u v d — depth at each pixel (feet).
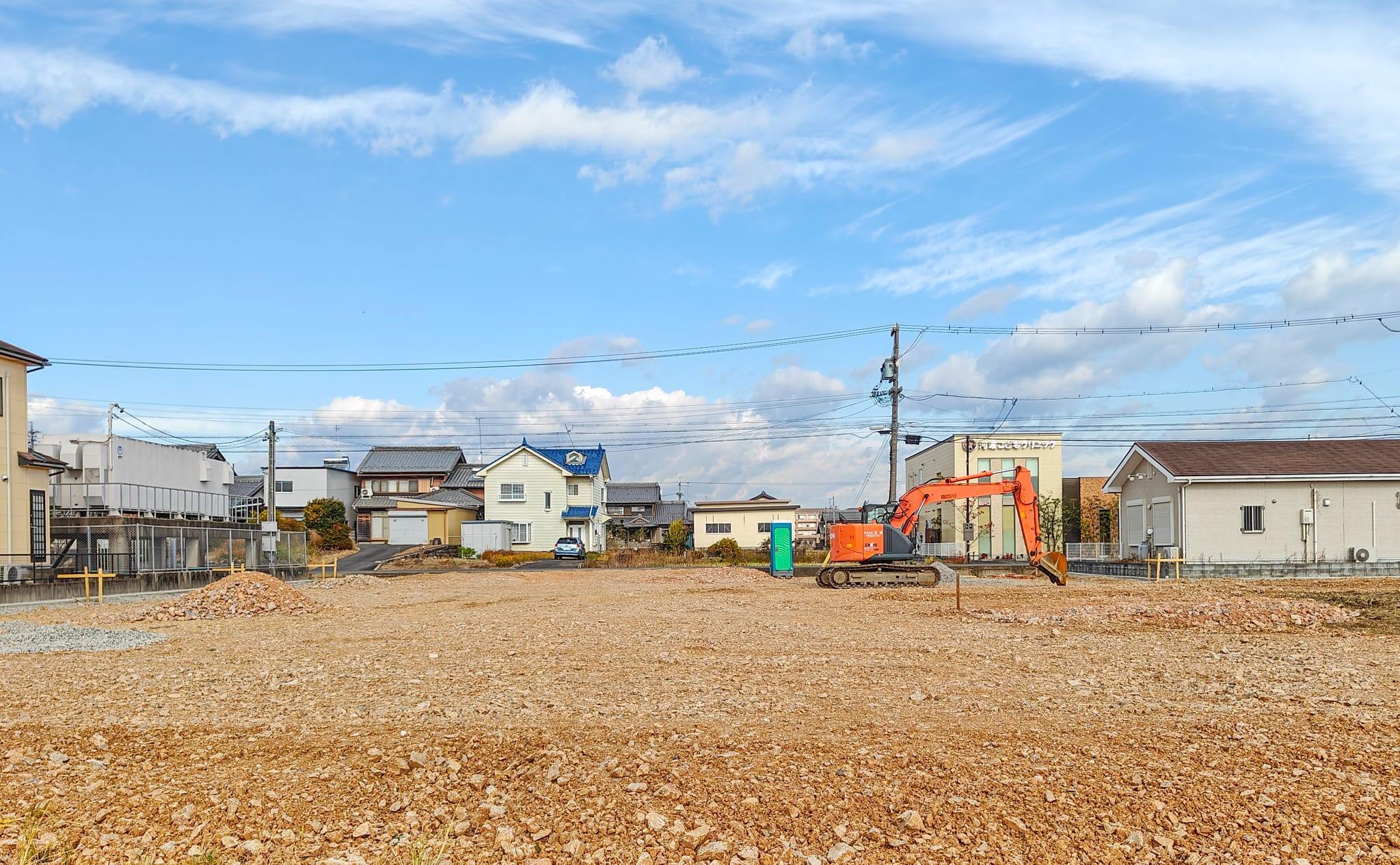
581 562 151.02
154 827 18.80
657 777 20.95
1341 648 41.47
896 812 18.83
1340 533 104.32
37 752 24.07
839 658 39.32
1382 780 20.26
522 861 17.15
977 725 25.68
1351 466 105.40
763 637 46.75
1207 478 103.24
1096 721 26.14
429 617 60.39
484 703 29.50
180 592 89.30
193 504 126.52
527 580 102.63
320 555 160.76
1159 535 111.34
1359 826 17.88
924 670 35.83
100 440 113.19
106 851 17.71
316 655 42.14
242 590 65.67
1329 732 24.29
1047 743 23.53
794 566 120.37
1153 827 18.02
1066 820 18.35
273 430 128.57
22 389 89.45
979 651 41.29
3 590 74.13
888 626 52.70
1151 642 44.68
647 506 246.88
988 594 76.38
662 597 76.69
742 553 146.72
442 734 25.11
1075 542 157.07
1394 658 38.01
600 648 42.83
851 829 18.11
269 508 127.54
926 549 152.97
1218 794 19.52
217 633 53.01
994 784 20.20
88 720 27.81
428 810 19.65
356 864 17.13
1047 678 33.78
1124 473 119.96
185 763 23.08
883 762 21.85
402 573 125.70
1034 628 51.39
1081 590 80.07
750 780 20.66
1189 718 26.32
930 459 176.55
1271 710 27.40
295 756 23.44
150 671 37.55
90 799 20.40
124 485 105.40
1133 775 20.71
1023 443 156.76
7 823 18.84
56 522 95.91
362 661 39.73
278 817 19.31
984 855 16.96
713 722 26.32
